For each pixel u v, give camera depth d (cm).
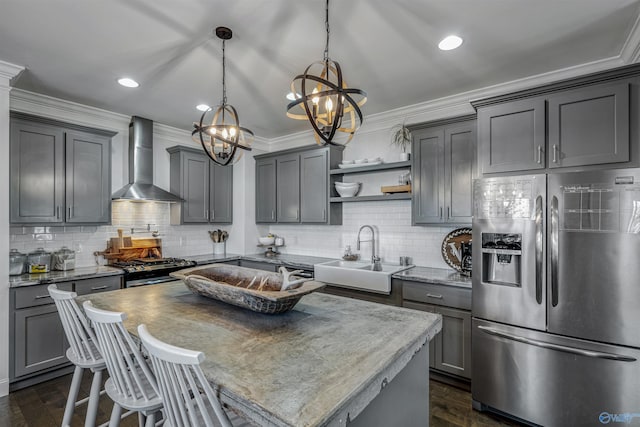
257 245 470
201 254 455
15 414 230
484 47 227
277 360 117
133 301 201
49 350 274
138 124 373
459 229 312
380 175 374
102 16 192
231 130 209
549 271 206
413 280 285
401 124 357
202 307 187
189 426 110
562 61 246
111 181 343
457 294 261
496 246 229
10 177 273
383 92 306
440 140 300
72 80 277
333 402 90
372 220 382
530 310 212
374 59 244
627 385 183
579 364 196
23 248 309
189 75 269
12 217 274
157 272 344
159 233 412
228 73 266
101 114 353
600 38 214
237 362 116
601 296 190
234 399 96
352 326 155
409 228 353
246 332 147
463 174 286
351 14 191
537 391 210
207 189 432
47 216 294
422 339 147
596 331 191
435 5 183
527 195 214
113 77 272
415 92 306
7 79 250
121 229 377
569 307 199
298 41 220
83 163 319
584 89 204
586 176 194
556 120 212
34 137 287
